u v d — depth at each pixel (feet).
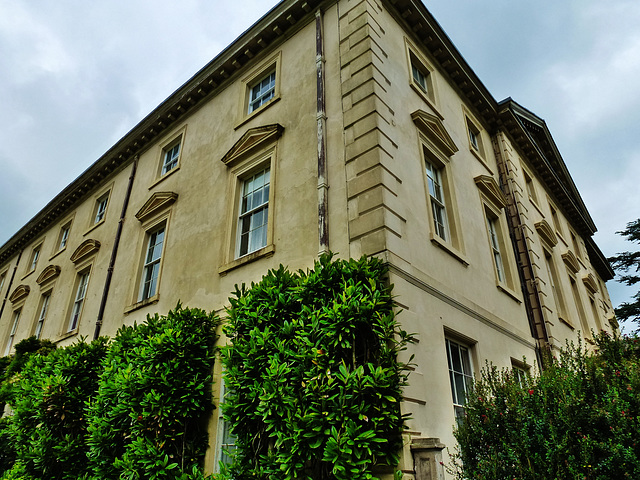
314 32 34.42
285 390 18.75
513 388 18.39
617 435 14.74
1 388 43.19
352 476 16.21
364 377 17.72
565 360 20.49
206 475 24.72
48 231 68.39
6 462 36.55
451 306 26.45
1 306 71.00
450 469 20.25
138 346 28.40
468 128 44.21
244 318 22.82
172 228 38.65
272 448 20.26
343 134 27.58
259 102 37.83
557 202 65.10
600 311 66.33
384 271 21.35
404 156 27.96
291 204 28.37
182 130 45.42
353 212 24.52
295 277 22.91
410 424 19.49
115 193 52.65
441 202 32.27
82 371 32.60
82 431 30.32
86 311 45.73
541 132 62.13
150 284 38.91
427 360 22.26
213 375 27.40
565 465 15.02
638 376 16.44
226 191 34.55
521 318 37.27
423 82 38.06
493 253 36.52
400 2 35.19
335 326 19.03
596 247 80.07
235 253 31.76
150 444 23.27
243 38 39.58
